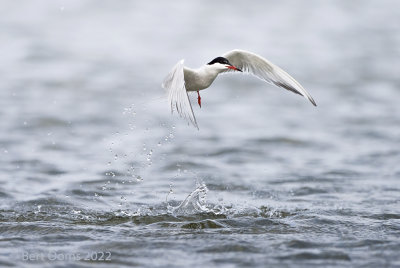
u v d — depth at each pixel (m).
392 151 14.78
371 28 35.28
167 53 28.41
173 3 42.00
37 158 13.84
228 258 7.73
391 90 22.16
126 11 39.16
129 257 7.77
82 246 8.17
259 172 13.09
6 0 40.78
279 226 9.16
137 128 16.95
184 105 7.72
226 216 9.88
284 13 39.34
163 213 9.99
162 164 13.63
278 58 27.67
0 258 7.66
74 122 17.27
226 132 16.77
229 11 39.62
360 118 18.33
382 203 10.73
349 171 13.11
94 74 23.91
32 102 19.31
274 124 17.72
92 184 11.94
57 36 31.44
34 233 8.76
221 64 9.21
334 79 23.92
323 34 33.56
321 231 8.94
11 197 10.86
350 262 7.60
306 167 13.51
